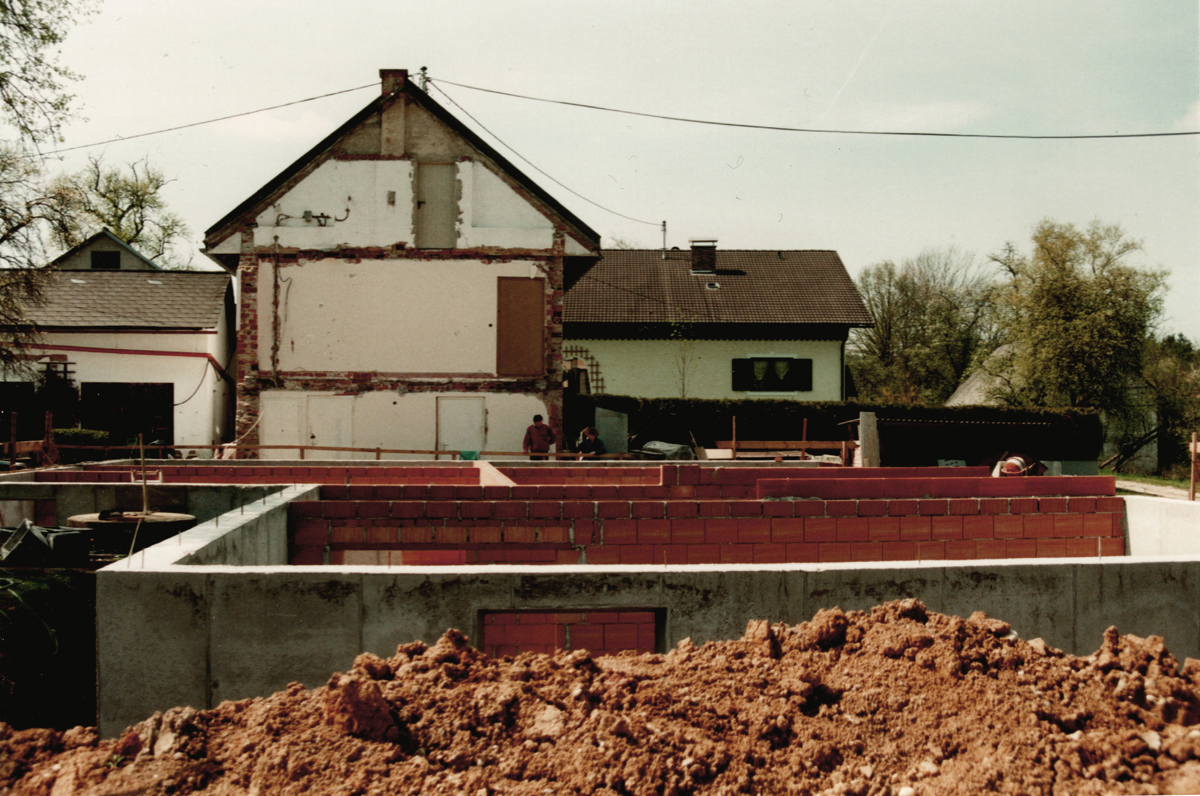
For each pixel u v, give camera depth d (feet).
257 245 55.36
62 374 64.08
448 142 56.08
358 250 55.72
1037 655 10.77
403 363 55.98
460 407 56.18
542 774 8.93
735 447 60.23
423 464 30.40
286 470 29.53
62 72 45.39
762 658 11.03
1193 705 9.90
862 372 146.82
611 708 9.93
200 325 66.49
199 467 29.53
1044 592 13.05
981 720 9.70
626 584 12.31
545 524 18.83
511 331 56.34
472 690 10.12
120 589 11.65
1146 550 19.47
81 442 59.36
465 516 18.79
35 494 23.04
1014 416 73.20
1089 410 72.13
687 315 93.71
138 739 9.65
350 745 9.11
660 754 9.11
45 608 17.66
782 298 96.99
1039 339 87.15
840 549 19.03
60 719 15.81
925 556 19.34
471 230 55.98
